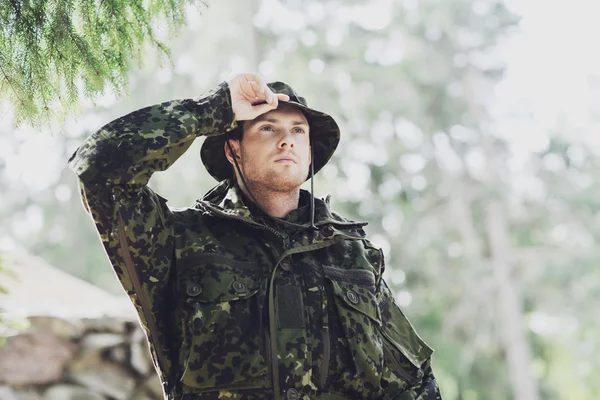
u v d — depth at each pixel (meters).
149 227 3.04
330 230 3.22
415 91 23.22
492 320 22.02
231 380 2.92
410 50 23.78
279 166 3.21
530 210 24.39
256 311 3.01
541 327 24.09
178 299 3.04
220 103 3.09
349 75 22.09
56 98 3.69
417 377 3.26
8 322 5.37
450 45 25.19
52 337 6.59
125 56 3.74
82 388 6.57
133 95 19.00
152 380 6.83
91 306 7.22
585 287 22.75
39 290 7.32
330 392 3.04
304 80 20.75
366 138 22.00
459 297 21.89
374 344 3.12
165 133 2.99
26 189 22.56
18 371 6.41
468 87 24.88
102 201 2.96
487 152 24.56
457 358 21.00
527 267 23.11
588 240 23.84
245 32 19.56
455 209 23.31
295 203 3.30
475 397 21.36
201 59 19.59
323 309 3.09
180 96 19.38
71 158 3.00
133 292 3.05
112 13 3.69
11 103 3.65
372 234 21.64
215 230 3.17
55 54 3.61
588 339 23.64
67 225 21.34
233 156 3.29
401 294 21.61
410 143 23.33
